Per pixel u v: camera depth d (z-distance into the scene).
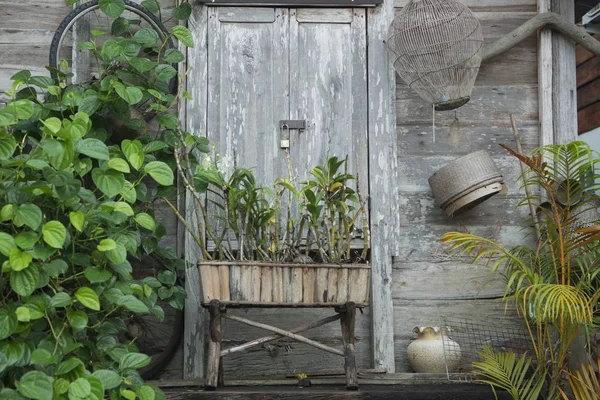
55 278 3.42
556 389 3.91
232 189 4.08
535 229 4.37
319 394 3.84
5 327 3.04
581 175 3.91
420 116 4.83
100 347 3.44
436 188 4.61
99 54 4.36
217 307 3.88
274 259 4.01
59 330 3.26
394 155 4.71
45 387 2.91
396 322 4.68
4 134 3.21
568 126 4.80
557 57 4.84
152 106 4.27
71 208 3.41
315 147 4.69
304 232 4.52
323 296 3.97
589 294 3.86
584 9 6.24
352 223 4.18
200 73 4.71
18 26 4.79
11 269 3.06
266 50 4.75
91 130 4.32
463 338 4.65
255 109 4.70
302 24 4.78
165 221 4.68
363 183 4.68
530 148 4.86
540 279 3.75
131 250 3.54
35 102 4.37
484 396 3.92
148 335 4.61
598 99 6.35
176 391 3.86
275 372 4.59
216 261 3.92
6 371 3.12
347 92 4.74
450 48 4.50
